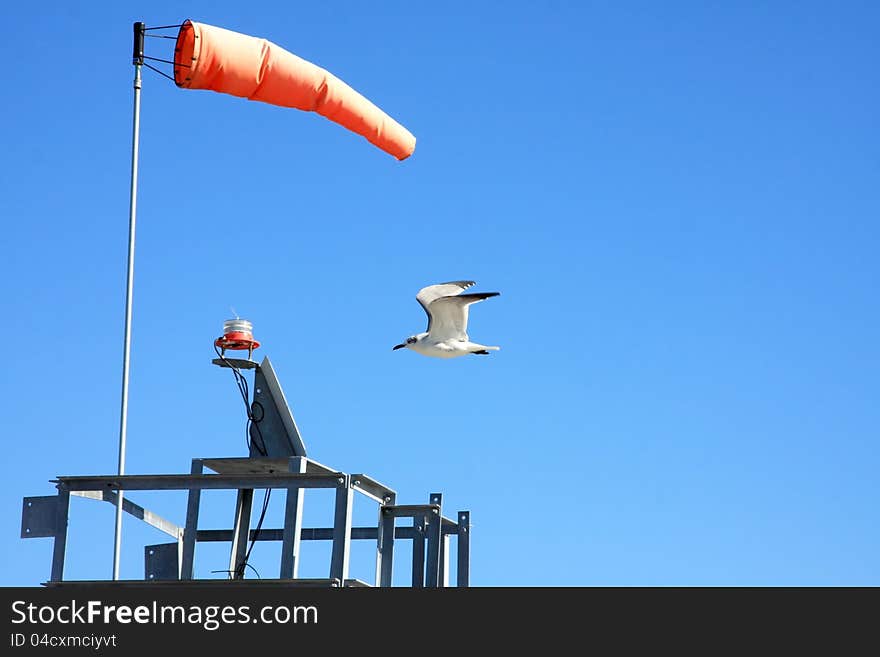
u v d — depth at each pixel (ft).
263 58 92.84
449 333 86.69
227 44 91.66
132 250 90.22
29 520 74.74
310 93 95.04
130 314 88.69
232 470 81.56
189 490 77.05
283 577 72.84
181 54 92.53
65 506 74.02
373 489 77.77
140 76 94.17
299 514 73.87
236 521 81.35
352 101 97.04
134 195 91.71
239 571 80.59
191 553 81.92
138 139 93.30
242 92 93.61
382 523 79.61
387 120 99.76
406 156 102.27
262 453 80.84
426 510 87.61
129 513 79.97
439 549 86.94
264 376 81.41
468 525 91.97
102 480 74.02
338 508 71.15
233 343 81.05
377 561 78.64
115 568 75.82
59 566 73.46
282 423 80.89
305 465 74.02
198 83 92.48
